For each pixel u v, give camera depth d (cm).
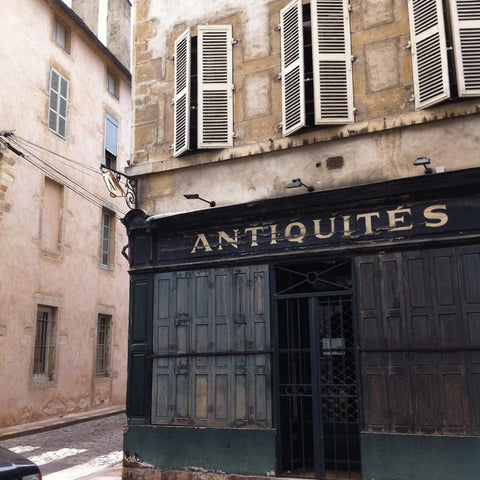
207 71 841
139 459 782
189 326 788
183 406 772
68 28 1597
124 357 1781
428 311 659
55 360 1417
